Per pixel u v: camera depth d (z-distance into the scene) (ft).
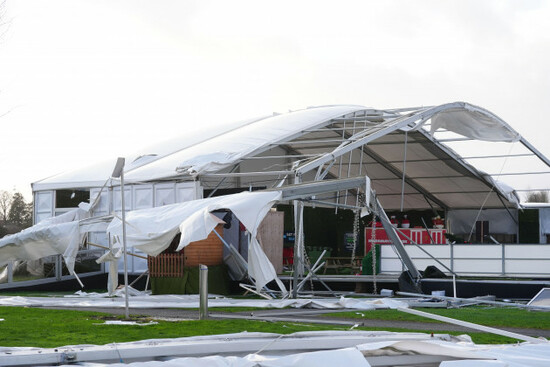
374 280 65.21
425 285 66.90
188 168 76.13
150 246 59.26
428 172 111.55
